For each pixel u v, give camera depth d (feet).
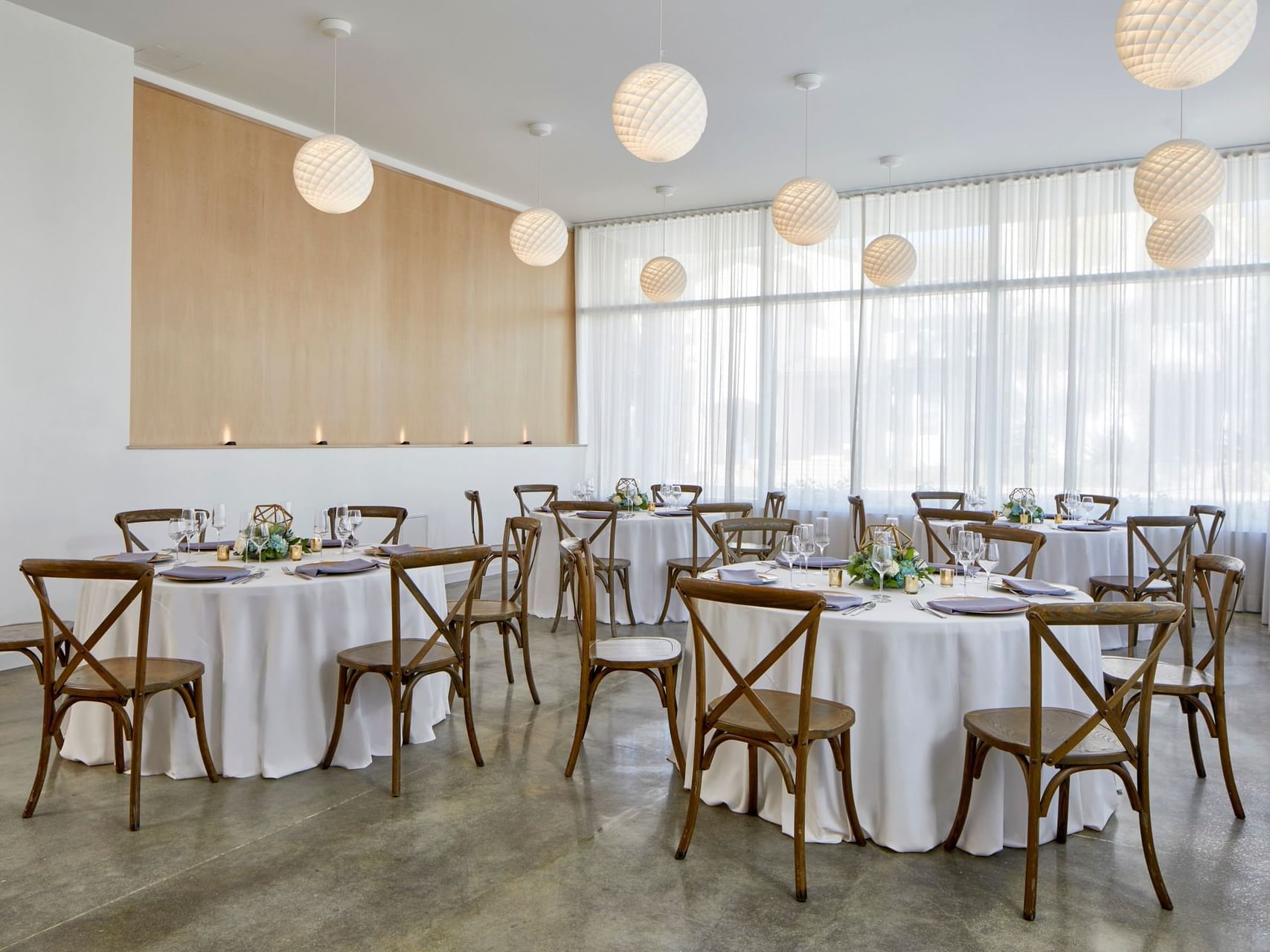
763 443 29.50
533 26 17.33
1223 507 23.38
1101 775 10.37
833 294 28.48
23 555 16.98
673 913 8.48
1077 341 25.38
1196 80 10.95
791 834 10.02
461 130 23.13
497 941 8.00
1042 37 17.61
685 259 30.73
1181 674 11.40
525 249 22.16
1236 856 9.74
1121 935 8.18
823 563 12.96
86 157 17.80
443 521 26.22
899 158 24.94
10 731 13.33
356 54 18.67
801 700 9.02
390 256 25.68
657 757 12.60
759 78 19.62
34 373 17.10
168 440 20.25
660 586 21.01
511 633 20.03
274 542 13.28
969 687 9.73
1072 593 11.24
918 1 16.25
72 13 17.01
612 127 22.82
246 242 21.83
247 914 8.39
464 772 11.98
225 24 17.37
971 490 26.50
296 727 11.85
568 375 32.53
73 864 9.30
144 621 10.02
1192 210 16.19
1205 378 23.77
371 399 25.23
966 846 9.69
